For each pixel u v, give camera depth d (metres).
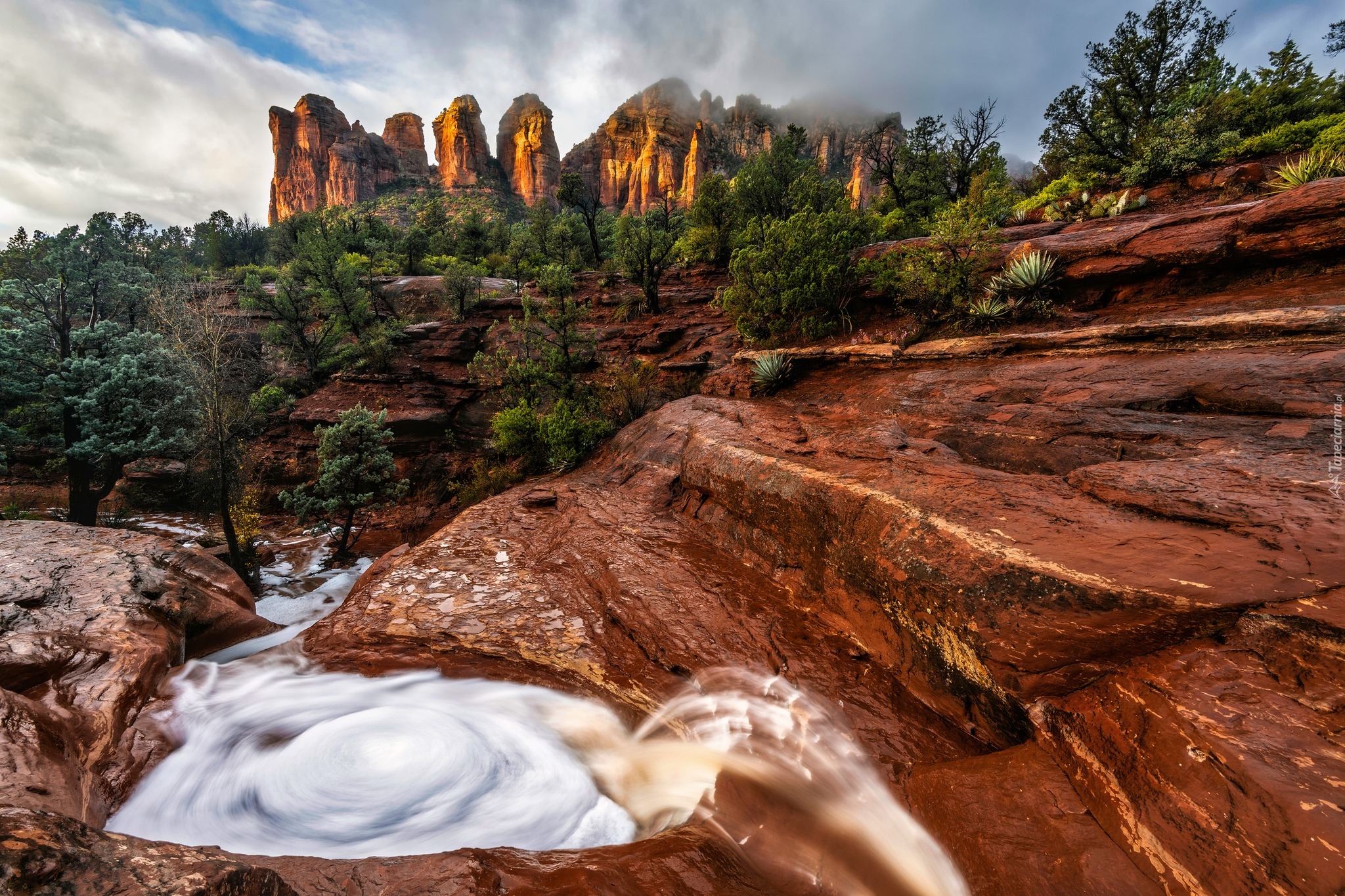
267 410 26.59
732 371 15.21
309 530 20.67
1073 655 3.34
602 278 31.45
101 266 22.50
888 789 3.51
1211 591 3.00
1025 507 4.53
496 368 21.77
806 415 10.05
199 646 8.08
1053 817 2.85
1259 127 16.69
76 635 6.03
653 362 21.00
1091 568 3.53
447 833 4.23
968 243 11.84
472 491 18.31
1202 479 4.02
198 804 4.54
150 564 8.45
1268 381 5.18
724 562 7.68
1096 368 7.14
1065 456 5.52
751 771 4.10
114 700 5.26
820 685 4.77
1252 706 2.50
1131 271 9.49
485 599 7.70
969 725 4.02
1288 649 2.63
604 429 17.28
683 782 4.58
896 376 10.18
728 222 28.75
